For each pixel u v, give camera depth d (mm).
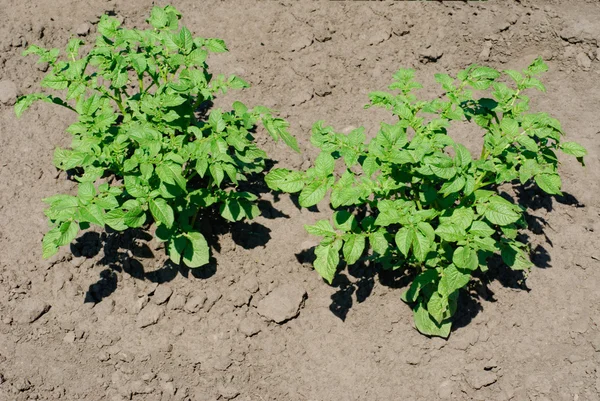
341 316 2125
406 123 1990
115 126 2074
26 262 2148
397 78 2061
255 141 2289
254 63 2395
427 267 2066
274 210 2213
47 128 2287
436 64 2402
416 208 2047
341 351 2100
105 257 2152
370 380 2078
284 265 2162
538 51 2396
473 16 2426
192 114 2117
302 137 2303
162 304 2127
